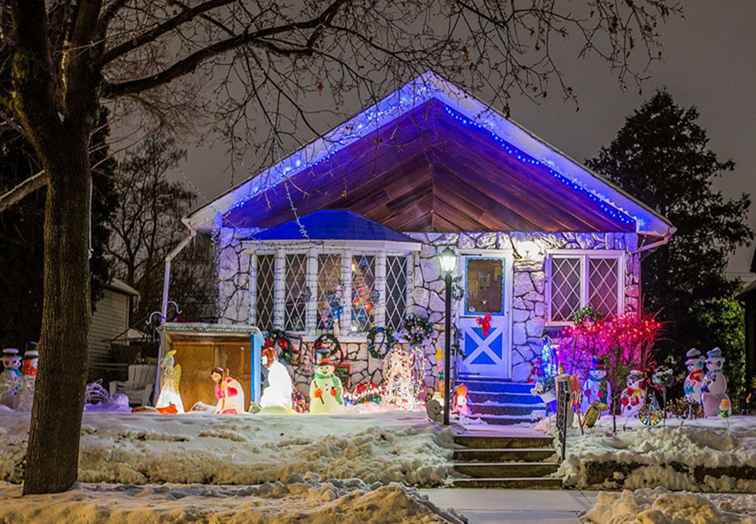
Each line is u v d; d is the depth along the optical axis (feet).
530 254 71.26
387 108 70.64
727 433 50.60
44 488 37.40
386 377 68.59
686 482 47.26
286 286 70.90
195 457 46.98
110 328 127.03
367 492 35.68
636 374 62.80
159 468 46.21
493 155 71.51
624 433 52.01
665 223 69.62
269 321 71.05
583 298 70.90
